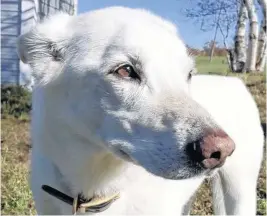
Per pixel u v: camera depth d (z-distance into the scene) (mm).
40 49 461
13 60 1542
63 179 471
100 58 427
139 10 480
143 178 472
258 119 673
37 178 492
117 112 416
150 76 411
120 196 472
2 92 1438
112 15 451
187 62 428
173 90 406
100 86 424
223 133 372
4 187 902
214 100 617
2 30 1555
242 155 635
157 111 397
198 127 374
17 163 1044
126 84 415
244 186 640
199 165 369
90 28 446
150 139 396
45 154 470
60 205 482
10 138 1210
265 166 936
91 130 435
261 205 852
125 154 418
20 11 1550
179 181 513
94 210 471
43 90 456
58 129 452
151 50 415
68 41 455
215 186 654
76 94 437
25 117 1376
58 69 451
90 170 458
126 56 416
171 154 380
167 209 487
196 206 846
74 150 450
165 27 447
